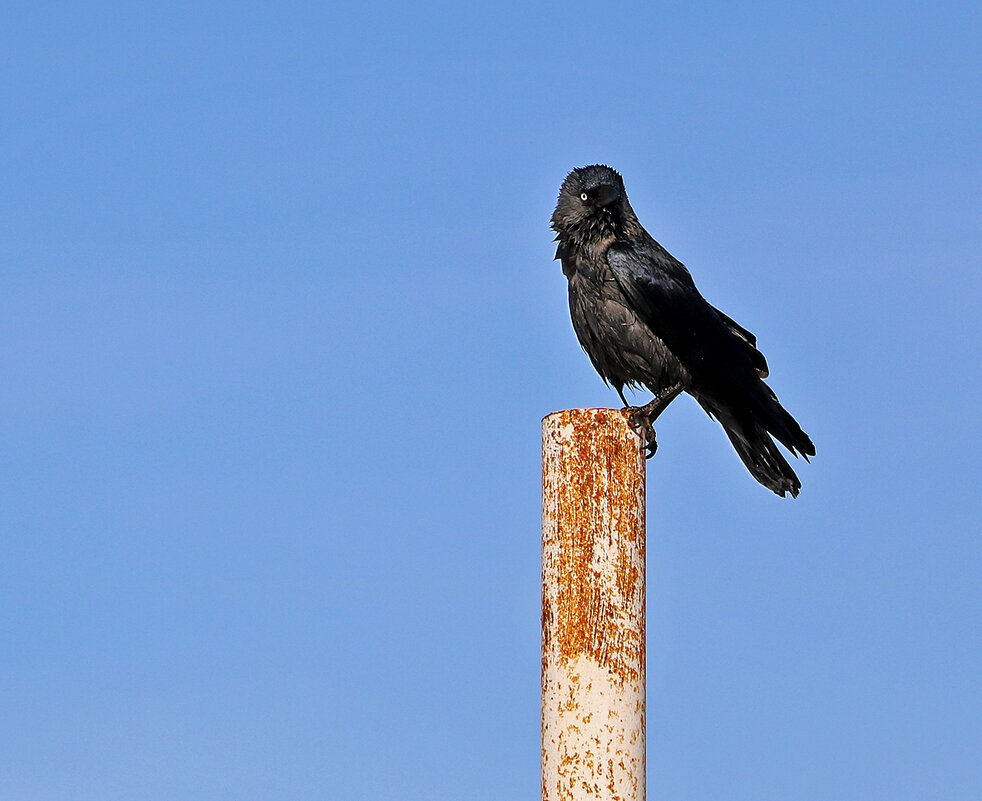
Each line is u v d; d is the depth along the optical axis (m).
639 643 10.58
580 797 10.18
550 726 10.43
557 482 10.71
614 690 10.35
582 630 10.42
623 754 10.27
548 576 10.69
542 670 10.65
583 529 10.58
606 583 10.49
